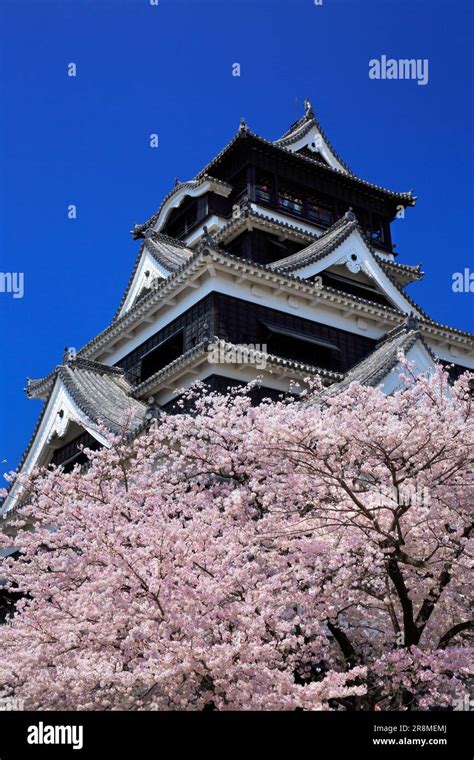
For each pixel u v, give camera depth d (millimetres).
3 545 13727
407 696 11125
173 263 28969
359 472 12422
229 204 32938
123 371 27578
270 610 9703
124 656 10391
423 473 11750
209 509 12445
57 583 12523
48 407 25953
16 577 13094
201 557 10727
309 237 30516
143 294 31062
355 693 9266
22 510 14391
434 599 11570
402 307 28797
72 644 10852
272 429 11453
